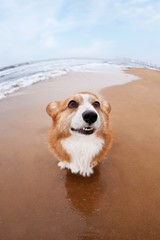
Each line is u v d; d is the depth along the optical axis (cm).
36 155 49
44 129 60
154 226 33
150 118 69
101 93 91
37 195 38
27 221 33
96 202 37
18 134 58
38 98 86
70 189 40
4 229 32
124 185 41
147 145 54
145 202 37
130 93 94
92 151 41
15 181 41
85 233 32
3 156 48
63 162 44
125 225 33
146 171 45
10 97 88
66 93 92
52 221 33
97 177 43
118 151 51
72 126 39
